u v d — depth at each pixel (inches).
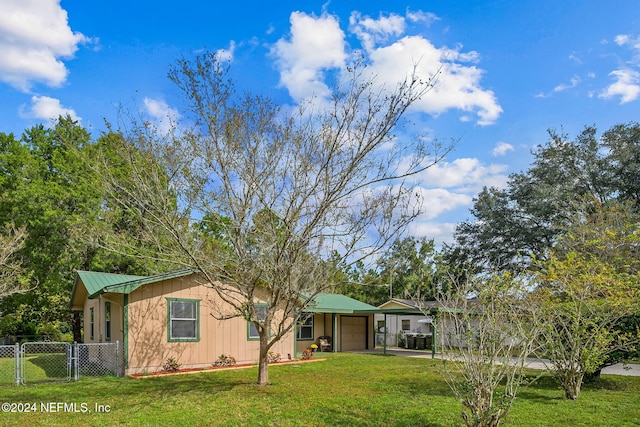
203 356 569.3
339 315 918.4
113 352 529.7
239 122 387.2
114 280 594.2
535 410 323.6
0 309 861.2
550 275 413.4
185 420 300.5
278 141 389.7
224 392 394.6
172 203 403.2
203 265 403.2
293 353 681.6
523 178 1141.7
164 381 460.4
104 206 777.6
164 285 544.1
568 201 1014.4
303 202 380.8
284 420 301.0
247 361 611.8
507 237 1111.6
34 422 298.4
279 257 382.9
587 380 451.5
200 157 391.9
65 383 446.9
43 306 937.5
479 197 1194.0
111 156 530.6
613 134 1045.8
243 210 386.9
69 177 815.7
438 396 375.9
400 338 1036.5
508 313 284.0
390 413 315.6
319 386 429.4
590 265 409.7
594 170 1025.5
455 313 276.8
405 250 423.2
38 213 789.2
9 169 856.3
